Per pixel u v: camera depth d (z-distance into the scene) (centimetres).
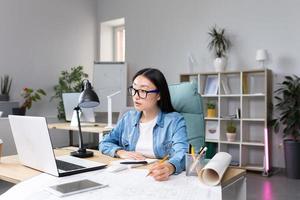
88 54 595
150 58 540
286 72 412
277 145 417
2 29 463
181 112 204
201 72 451
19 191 108
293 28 407
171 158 140
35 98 468
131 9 564
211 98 462
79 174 129
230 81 455
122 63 549
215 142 432
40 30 514
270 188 337
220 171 116
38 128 125
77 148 199
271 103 413
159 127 172
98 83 551
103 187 111
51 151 124
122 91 541
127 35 569
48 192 105
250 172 411
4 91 452
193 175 128
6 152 376
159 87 171
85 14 589
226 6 459
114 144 184
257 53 411
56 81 538
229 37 455
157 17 532
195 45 489
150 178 123
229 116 429
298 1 402
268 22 425
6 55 468
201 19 483
